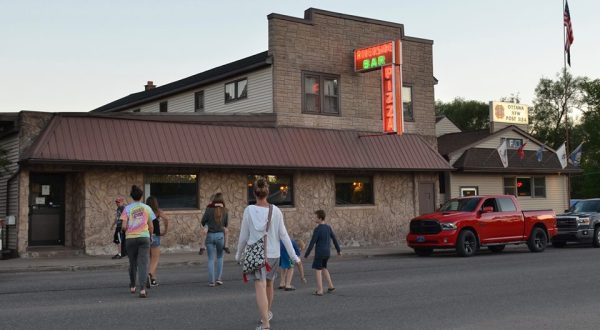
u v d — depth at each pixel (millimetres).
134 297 11172
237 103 26172
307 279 14383
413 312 9648
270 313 8797
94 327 8344
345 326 8500
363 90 26453
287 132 24016
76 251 19609
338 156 24438
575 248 25328
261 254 7859
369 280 13984
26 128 19094
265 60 23984
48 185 20141
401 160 26125
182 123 21781
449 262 18734
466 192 30781
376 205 26094
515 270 15930
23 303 10406
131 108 35344
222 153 21844
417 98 27969
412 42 28125
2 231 19156
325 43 25547
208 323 8672
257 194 8172
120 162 19531
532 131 70000
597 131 65500
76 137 19312
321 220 11992
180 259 18875
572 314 9391
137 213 11336
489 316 9250
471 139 32625
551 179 34781
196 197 22031
